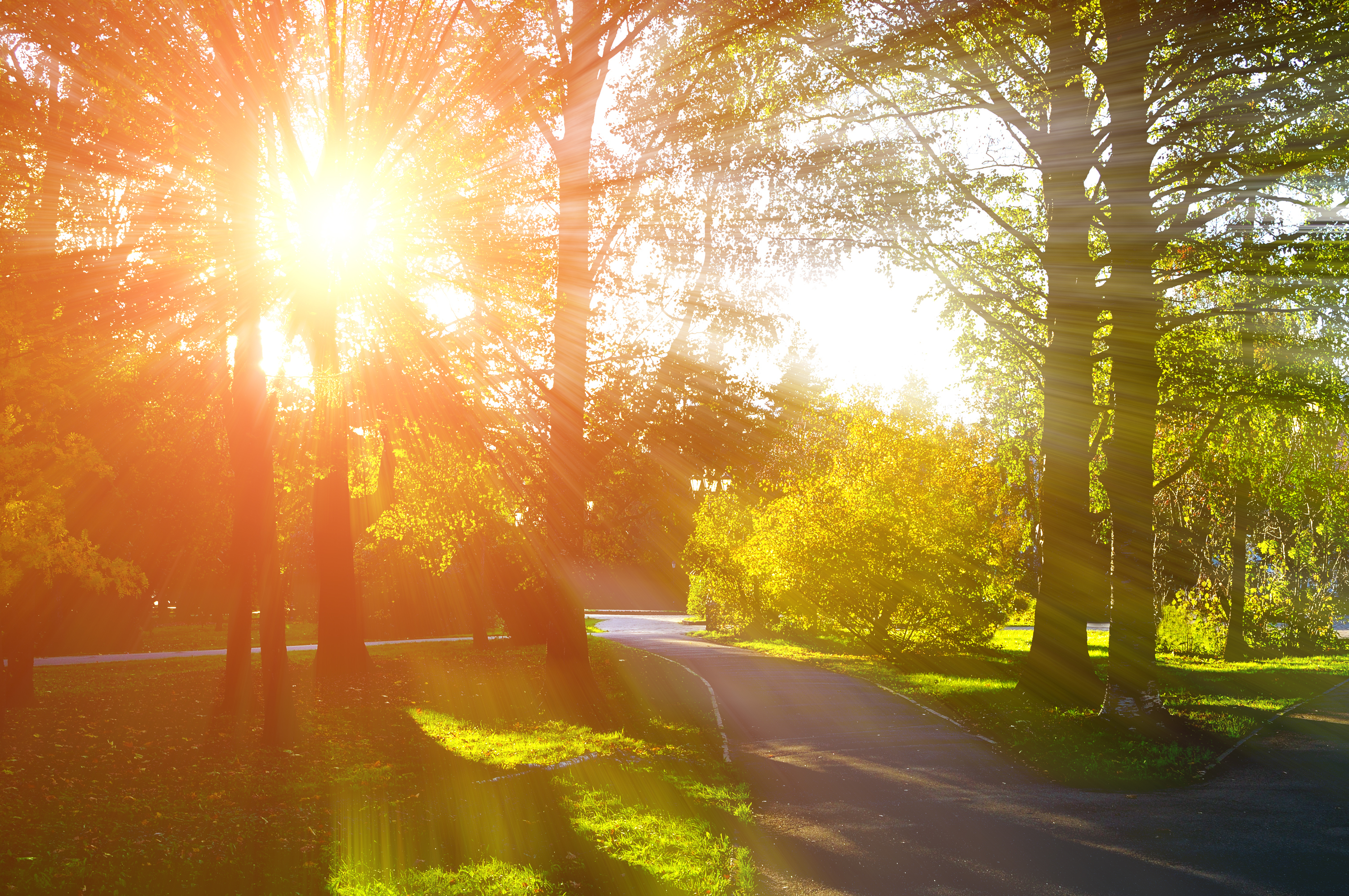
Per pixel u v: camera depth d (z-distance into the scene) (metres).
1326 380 19.38
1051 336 19.92
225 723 15.04
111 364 12.97
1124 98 15.41
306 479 19.77
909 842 8.41
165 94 12.81
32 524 12.00
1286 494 30.95
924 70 17.69
